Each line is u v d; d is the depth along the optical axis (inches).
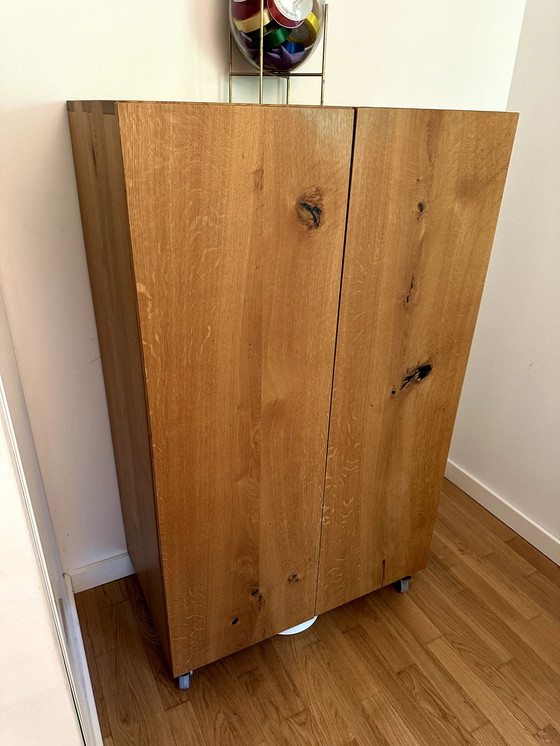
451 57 56.2
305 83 50.0
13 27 37.9
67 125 42.0
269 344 37.5
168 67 43.5
